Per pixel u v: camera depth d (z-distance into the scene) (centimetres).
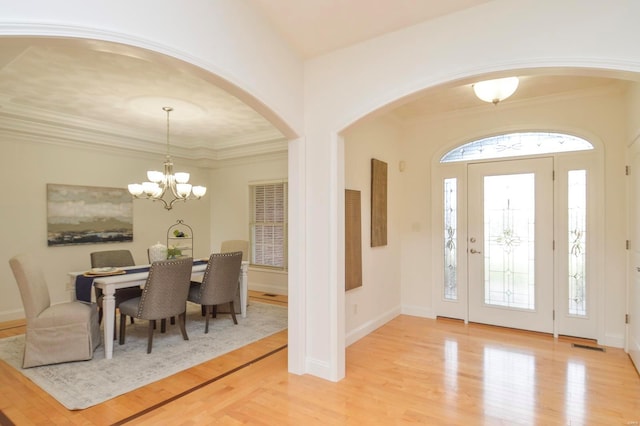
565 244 393
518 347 363
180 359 333
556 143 400
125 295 422
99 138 529
